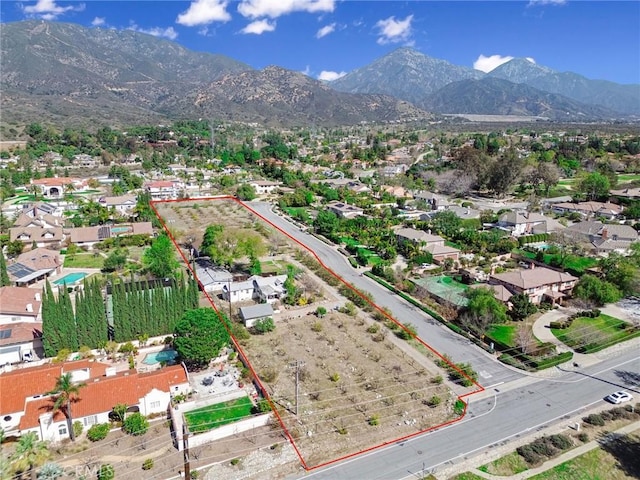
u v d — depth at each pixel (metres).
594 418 60.38
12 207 165.62
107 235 133.12
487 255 122.50
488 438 57.41
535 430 58.97
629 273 97.06
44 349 73.38
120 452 54.03
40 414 55.44
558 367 73.56
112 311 82.50
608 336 81.38
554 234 129.75
